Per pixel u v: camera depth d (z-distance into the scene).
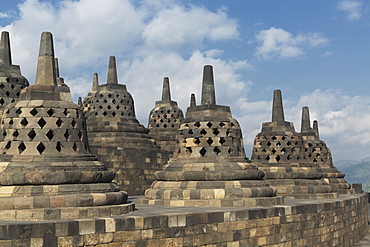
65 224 16.06
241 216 20.88
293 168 32.69
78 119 20.16
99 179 19.44
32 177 17.97
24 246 15.39
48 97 19.94
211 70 26.28
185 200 23.53
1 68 29.83
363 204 35.72
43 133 19.22
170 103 50.56
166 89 50.94
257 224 21.55
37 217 17.09
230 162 24.69
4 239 15.12
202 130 25.17
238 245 20.64
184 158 25.45
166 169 25.70
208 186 23.75
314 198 31.36
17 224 15.38
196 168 24.50
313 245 25.09
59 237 15.93
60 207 17.66
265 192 24.06
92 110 40.44
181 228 18.80
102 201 18.59
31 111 19.45
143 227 17.69
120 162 36.84
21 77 30.41
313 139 42.72
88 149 20.78
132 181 37.34
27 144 19.08
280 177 32.22
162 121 49.53
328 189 32.62
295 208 23.86
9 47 30.61
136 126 40.53
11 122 19.69
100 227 16.72
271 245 22.20
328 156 45.12
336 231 28.02
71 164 19.03
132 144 39.19
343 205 29.55
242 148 26.17
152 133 49.12
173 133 48.78
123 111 40.50
